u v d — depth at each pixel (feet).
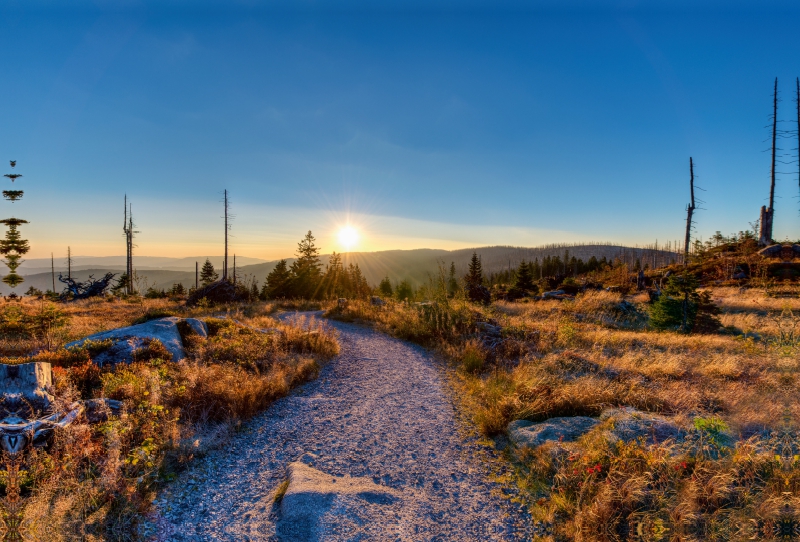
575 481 14.82
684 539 11.33
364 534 12.70
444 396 27.66
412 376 32.53
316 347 39.42
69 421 15.49
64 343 35.91
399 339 49.65
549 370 29.40
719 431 15.96
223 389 22.84
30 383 15.92
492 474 17.06
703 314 57.11
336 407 25.13
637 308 74.08
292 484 14.87
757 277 99.50
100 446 15.33
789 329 43.60
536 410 21.91
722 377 27.53
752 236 140.67
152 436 17.02
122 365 25.61
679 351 38.96
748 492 12.42
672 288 61.62
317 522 12.93
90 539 11.25
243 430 20.95
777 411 18.21
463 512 14.26
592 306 73.10
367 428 21.90
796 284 89.92
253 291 178.40
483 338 40.98
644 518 12.26
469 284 91.04
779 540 10.93
